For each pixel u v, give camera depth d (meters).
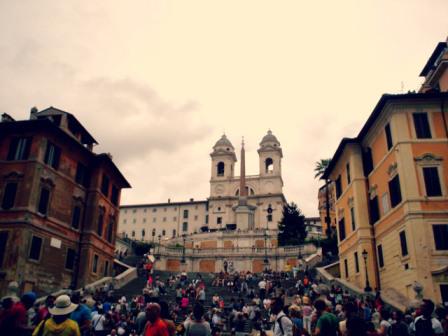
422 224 26.52
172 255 66.56
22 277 29.67
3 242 30.25
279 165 113.56
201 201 115.00
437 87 35.81
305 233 71.94
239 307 28.73
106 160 41.19
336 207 42.12
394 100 29.33
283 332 10.16
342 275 39.28
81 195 38.59
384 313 13.34
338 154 39.41
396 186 29.20
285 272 49.47
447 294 24.75
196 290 35.12
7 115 36.78
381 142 32.12
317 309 9.73
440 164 27.86
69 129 39.72
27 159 32.44
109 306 22.84
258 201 108.25
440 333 10.82
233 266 64.94
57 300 8.24
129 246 70.62
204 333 9.23
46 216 32.84
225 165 116.94
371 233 33.72
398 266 28.55
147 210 118.81
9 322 8.48
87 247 37.59
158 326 8.46
